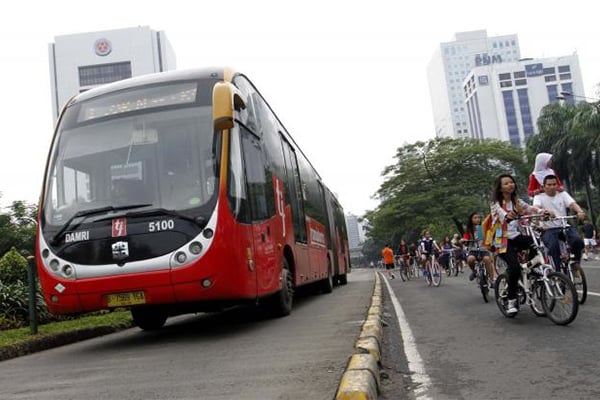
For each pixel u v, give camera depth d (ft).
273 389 13.14
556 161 132.46
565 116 134.10
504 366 15.42
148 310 27.66
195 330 27.58
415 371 15.58
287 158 36.76
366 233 175.42
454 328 23.08
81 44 451.94
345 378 12.67
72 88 449.48
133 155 23.35
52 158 24.36
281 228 30.45
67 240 22.44
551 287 21.40
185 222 21.74
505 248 22.93
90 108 25.12
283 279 29.76
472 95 476.54
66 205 23.24
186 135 23.38
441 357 17.29
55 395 14.35
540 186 28.04
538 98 437.58
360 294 45.52
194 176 22.61
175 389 13.96
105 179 23.17
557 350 16.83
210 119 23.56
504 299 24.48
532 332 20.21
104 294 21.76
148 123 23.93
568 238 25.93
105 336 30.30
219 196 22.21
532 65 440.45
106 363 19.36
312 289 50.60
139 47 451.94
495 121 455.63
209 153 22.91
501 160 137.08
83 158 23.82
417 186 140.97
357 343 17.74
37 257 22.99
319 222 48.16
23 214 101.04
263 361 16.80
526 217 22.43
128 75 450.71
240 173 24.02
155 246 21.62
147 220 21.90
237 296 22.24
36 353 25.21
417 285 57.52
